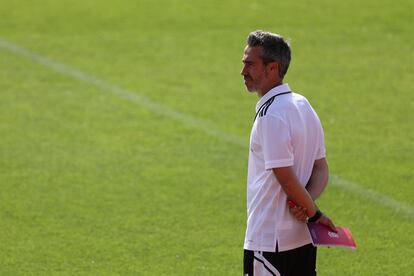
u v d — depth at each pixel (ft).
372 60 163.02
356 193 98.94
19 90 145.28
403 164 108.58
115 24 191.83
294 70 156.66
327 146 116.16
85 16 198.49
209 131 123.85
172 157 112.88
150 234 87.66
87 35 183.83
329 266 79.71
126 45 176.04
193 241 85.76
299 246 57.93
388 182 102.32
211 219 91.86
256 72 57.36
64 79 152.46
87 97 141.49
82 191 100.37
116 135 122.11
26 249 83.41
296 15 197.06
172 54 169.07
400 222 90.48
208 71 157.07
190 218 92.12
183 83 149.59
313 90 143.95
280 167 55.31
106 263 80.18
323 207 94.94
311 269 59.36
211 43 176.76
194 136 121.60
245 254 58.39
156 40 179.22
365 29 186.09
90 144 117.91
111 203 96.58
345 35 181.78
